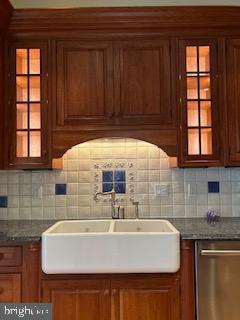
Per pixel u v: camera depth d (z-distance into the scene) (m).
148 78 2.19
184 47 2.19
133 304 1.75
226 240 1.78
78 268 1.70
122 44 2.20
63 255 1.70
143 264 1.71
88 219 2.36
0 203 2.39
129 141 2.43
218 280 1.76
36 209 2.39
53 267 1.70
